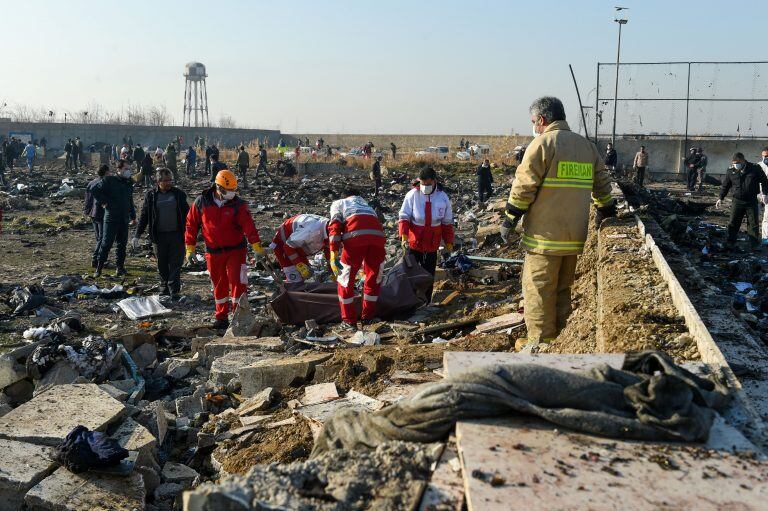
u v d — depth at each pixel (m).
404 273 8.90
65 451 4.30
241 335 7.73
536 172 5.59
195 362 7.11
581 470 2.62
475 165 37.25
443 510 2.58
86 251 14.45
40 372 6.12
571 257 5.95
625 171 31.44
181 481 4.76
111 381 6.34
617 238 8.16
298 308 8.46
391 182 32.25
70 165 35.53
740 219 13.25
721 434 2.94
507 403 3.04
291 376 6.08
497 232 13.57
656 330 4.60
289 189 27.52
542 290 5.82
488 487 2.50
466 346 6.43
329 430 3.46
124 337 7.30
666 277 5.89
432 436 3.09
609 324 4.89
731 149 31.52
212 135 66.75
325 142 69.94
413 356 5.96
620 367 3.51
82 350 6.34
